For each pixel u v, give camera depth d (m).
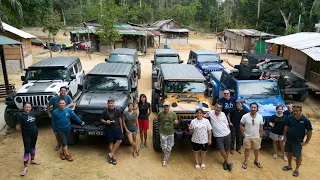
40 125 9.16
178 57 15.66
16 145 7.66
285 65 12.39
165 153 6.66
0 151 7.28
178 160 6.97
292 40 15.55
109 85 8.70
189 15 68.75
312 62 14.50
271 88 8.73
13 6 13.14
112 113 6.57
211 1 72.19
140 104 7.34
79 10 61.00
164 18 65.62
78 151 7.32
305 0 33.19
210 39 53.81
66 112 6.59
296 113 6.05
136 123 7.01
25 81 9.62
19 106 8.40
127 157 7.06
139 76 17.14
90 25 35.34
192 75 8.69
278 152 7.49
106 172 6.33
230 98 7.35
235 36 31.31
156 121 7.25
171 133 6.57
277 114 6.95
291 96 13.26
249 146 6.48
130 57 15.12
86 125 7.22
